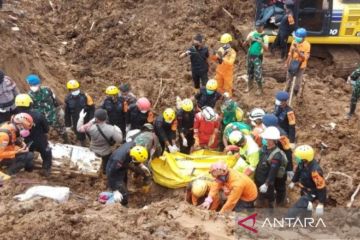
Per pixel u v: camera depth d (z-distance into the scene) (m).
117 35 15.87
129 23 16.30
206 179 8.95
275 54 15.01
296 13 14.16
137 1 17.33
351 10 14.34
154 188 9.74
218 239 7.43
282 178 8.91
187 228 7.55
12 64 12.13
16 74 12.10
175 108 12.81
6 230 7.18
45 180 9.25
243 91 13.73
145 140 8.93
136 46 15.59
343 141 11.98
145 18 16.58
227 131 9.76
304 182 8.44
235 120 10.32
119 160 8.48
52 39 15.88
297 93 13.33
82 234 7.02
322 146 11.59
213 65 14.63
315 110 13.05
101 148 9.52
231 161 9.30
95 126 9.37
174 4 17.05
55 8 17.34
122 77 14.34
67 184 9.56
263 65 14.41
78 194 9.12
